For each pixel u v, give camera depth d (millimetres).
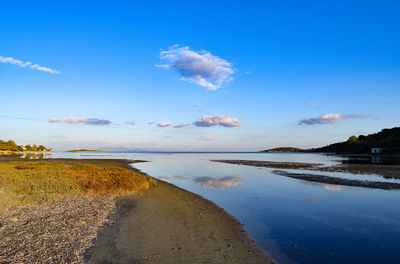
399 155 91312
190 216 12352
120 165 49312
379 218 12477
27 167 24469
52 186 16312
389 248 8766
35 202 12984
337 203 15781
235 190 20656
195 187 22375
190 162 66250
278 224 11508
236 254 8062
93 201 14172
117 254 7445
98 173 22891
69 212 11625
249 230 10602
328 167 43375
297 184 24000
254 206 14961
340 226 11250
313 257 8016
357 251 8523
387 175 30812
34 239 8188
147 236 9188
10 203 12148
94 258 7086
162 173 35594
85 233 9023
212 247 8523
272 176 30984
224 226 11016
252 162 64188
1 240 7945
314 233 10320
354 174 32094
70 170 24484
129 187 18500
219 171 38531
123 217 11430
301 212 13602
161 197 16844
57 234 8750
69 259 6906
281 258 7906
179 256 7602
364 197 17609
